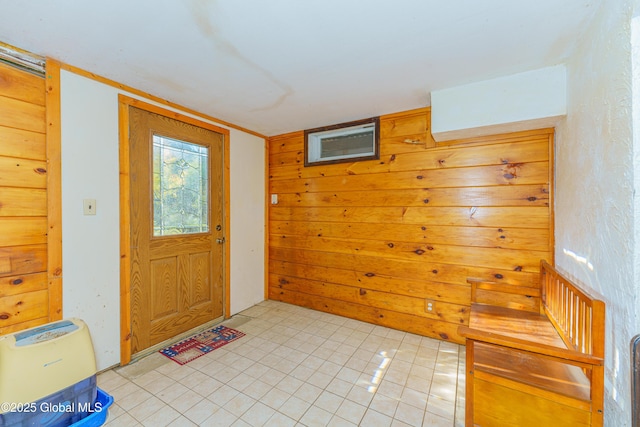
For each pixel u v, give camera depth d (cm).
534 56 169
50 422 140
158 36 151
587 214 142
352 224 296
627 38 105
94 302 195
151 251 231
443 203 247
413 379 194
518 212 219
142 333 224
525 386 128
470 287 236
